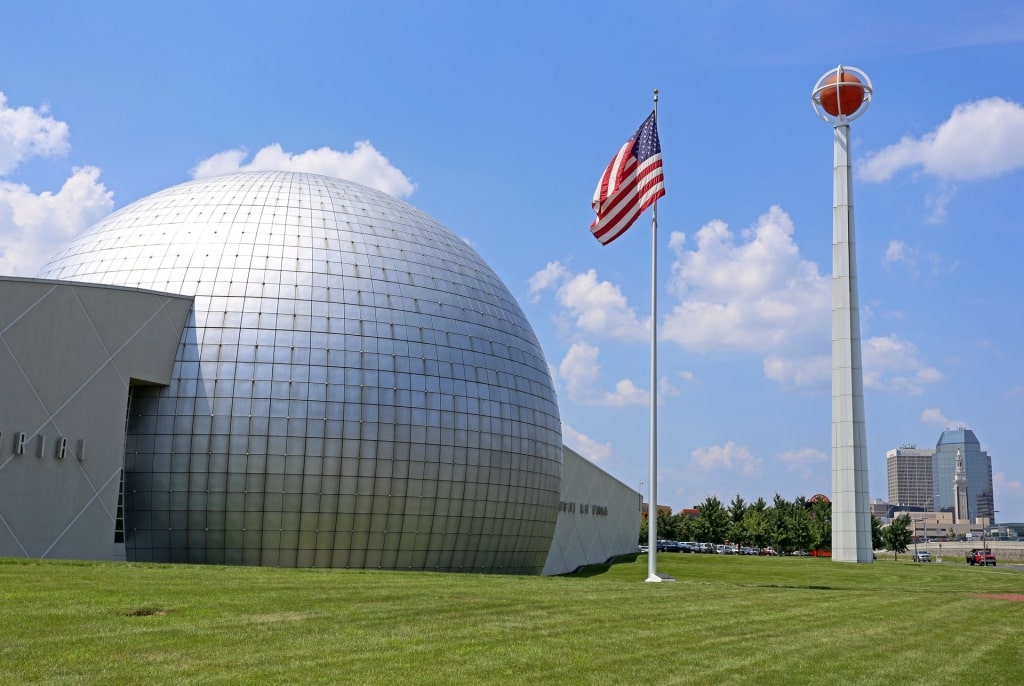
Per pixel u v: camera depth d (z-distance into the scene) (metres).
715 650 18.78
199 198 45.44
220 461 38.62
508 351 46.94
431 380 42.28
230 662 15.52
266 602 21.52
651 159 37.25
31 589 21.23
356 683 14.60
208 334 39.72
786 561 70.31
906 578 48.97
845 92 58.59
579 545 69.75
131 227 44.34
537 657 17.09
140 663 15.16
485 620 20.80
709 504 151.50
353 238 44.56
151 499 38.62
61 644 16.09
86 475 34.94
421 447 41.31
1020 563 123.31
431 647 17.47
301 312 40.84
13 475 32.31
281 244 42.78
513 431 45.41
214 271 41.28
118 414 36.50
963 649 20.55
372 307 42.31
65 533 34.00
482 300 47.50
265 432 38.91
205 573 27.16
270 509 38.94
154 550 38.84
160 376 38.53
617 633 20.09
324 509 39.41
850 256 58.41
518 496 45.69
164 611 19.59
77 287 35.19
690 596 28.20
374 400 40.50
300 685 14.33
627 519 89.56
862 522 57.31
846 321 58.12
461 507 42.78
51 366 33.97
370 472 40.06
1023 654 20.19
